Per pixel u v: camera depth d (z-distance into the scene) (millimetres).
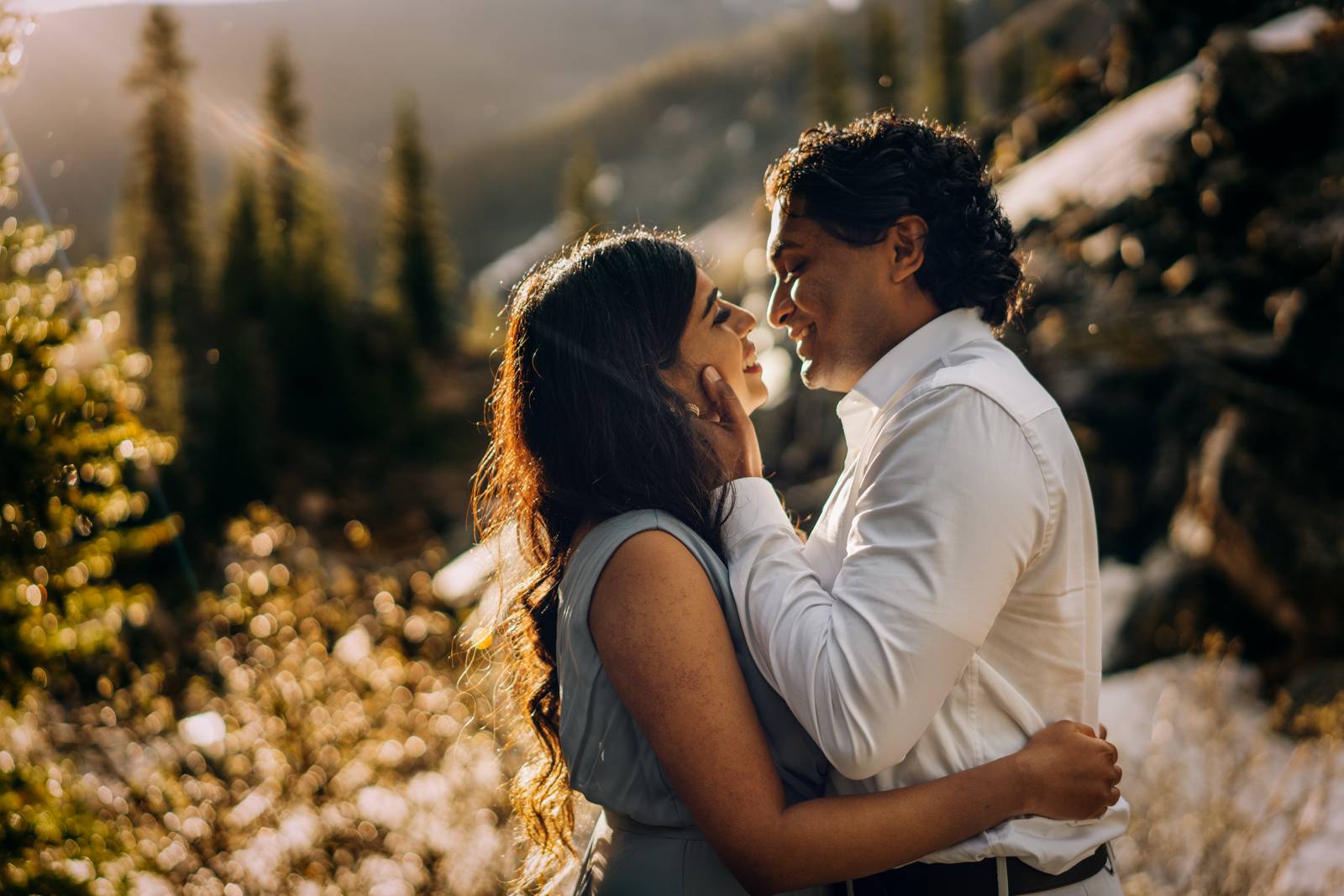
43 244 2482
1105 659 6051
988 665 1379
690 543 1391
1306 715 4164
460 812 2822
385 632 3543
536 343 1476
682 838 1427
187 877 2670
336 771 2959
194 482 21375
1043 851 1368
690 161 130000
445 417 30250
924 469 1322
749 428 1528
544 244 102500
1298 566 5613
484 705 2906
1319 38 7094
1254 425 6098
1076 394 7254
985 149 11812
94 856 2457
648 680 1328
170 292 28625
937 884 1385
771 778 1319
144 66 28062
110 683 2939
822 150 1490
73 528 2562
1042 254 8062
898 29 40969
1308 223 6723
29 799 2441
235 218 31516
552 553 1562
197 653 3355
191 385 24562
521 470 1543
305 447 26922
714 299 1535
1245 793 3646
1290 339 6375
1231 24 8648
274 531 3748
